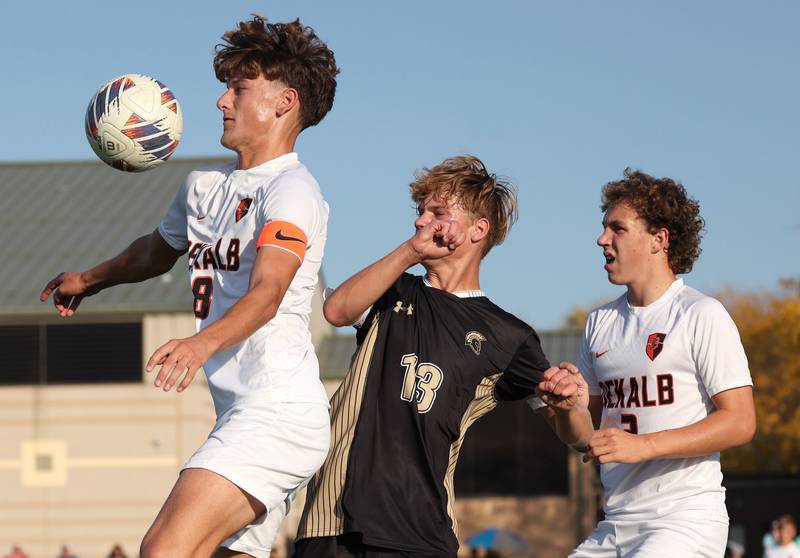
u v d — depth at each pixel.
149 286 77.25
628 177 14.70
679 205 14.31
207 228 11.42
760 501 79.69
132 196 90.44
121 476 74.81
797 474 79.56
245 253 10.98
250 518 10.63
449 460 12.27
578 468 79.38
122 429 75.12
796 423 96.00
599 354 14.59
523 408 80.50
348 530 11.67
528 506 79.50
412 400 12.03
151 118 12.09
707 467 13.91
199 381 75.25
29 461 75.19
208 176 11.67
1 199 90.56
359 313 11.96
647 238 14.35
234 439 10.55
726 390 13.55
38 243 84.00
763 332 97.75
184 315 75.19
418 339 12.28
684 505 13.80
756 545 79.44
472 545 69.88
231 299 11.05
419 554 11.71
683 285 14.45
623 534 14.09
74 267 80.69
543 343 90.19
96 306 75.19
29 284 78.38
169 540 10.05
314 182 11.31
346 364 84.00
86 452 75.12
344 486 11.80
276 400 10.79
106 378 75.50
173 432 75.00
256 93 11.30
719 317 13.76
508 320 12.57
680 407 13.91
